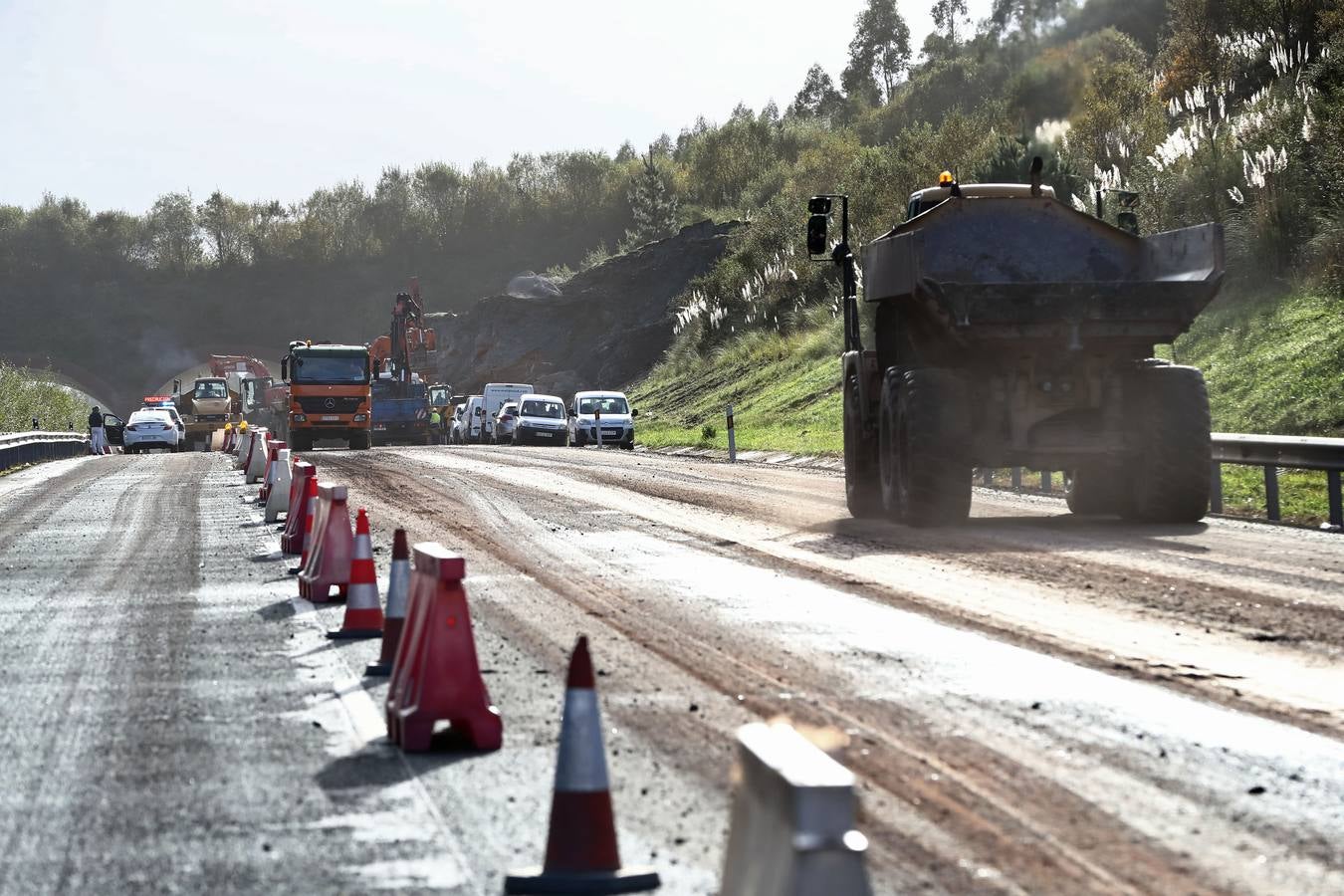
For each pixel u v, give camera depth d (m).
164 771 21.97
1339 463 50.00
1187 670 27.27
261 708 26.41
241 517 69.31
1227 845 17.22
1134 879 16.02
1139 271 54.09
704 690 26.52
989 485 76.19
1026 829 17.89
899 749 21.91
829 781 9.34
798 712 24.48
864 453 57.91
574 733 16.56
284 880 16.73
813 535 52.44
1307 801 19.00
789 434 123.31
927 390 50.88
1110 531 50.19
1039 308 48.97
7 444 125.31
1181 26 141.50
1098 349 50.38
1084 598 35.78
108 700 27.34
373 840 18.25
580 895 16.03
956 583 38.94
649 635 32.50
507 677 28.39
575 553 49.09
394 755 22.77
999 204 54.28
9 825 19.22
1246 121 101.38
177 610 38.94
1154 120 113.44
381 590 41.38
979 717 23.88
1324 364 73.50
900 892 15.63
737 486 79.12
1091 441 51.25
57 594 42.84
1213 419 74.25
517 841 18.12
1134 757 21.30
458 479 89.88
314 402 165.00
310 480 52.94
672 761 21.58
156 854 17.83
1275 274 90.19
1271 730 22.83
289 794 20.50
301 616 37.50
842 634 31.94
